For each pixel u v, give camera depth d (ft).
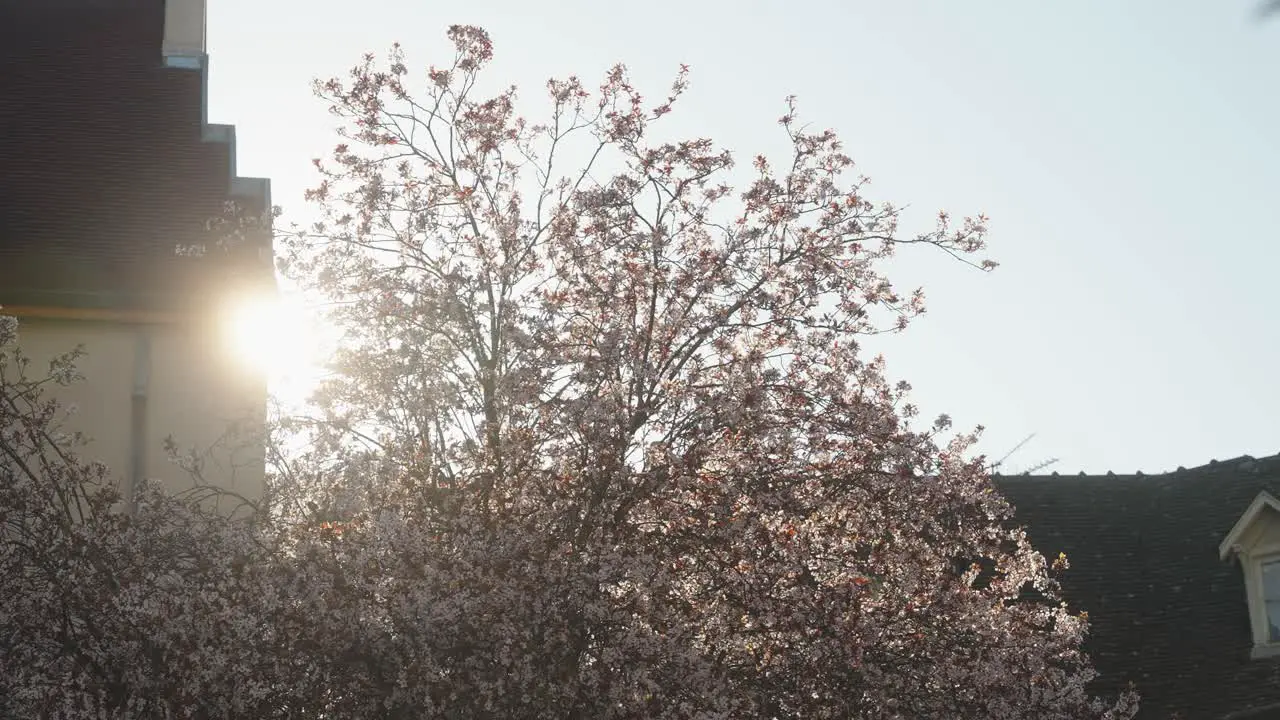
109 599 29.50
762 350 35.01
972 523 35.29
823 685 32.09
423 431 33.55
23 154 50.08
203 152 51.78
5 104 51.34
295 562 30.40
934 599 33.58
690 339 34.45
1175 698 46.21
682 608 31.76
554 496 32.32
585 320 35.09
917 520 34.24
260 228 37.73
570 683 29.14
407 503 31.99
